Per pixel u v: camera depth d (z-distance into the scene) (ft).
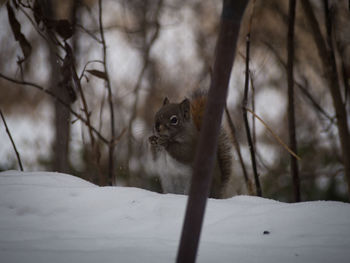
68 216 17.08
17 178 20.84
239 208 17.94
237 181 33.30
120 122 47.73
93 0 51.90
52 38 29.73
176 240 14.67
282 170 46.06
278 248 13.89
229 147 30.66
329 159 46.37
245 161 46.78
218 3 59.77
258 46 50.03
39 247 13.56
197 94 33.94
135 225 16.30
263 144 51.96
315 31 29.58
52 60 35.58
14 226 16.24
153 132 29.14
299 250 13.69
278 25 50.65
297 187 30.12
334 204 17.75
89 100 50.06
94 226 16.28
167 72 55.31
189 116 28.76
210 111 10.35
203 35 58.03
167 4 58.49
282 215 16.83
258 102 55.42
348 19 40.42
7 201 18.01
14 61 57.67
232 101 54.60
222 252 13.51
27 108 60.23
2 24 53.31
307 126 50.60
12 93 59.62
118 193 18.67
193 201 10.44
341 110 29.53
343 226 15.78
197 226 10.45
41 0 33.14
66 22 28.96
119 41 55.47
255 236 15.21
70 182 20.77
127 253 12.95
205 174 10.41
